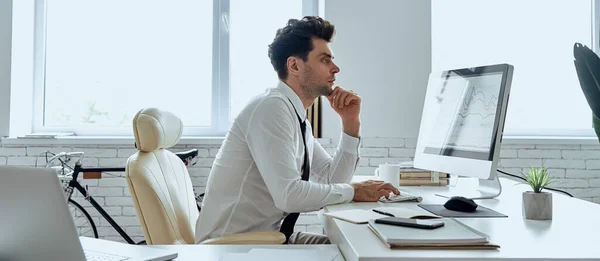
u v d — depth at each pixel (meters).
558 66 3.24
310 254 0.97
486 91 1.52
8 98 2.95
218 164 1.56
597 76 1.21
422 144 1.92
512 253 0.84
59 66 3.20
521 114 3.24
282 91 1.62
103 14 3.21
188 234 1.60
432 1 3.22
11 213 0.77
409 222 1.00
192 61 3.22
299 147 1.56
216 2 3.21
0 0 2.94
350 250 0.89
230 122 3.20
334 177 1.85
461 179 2.19
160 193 1.51
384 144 2.98
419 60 3.00
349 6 2.98
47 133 3.12
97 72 3.21
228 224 1.51
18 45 3.03
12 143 2.92
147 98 3.21
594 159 3.04
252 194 1.52
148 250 0.98
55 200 0.75
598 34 3.19
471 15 3.24
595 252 0.85
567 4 3.24
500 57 3.23
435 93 1.89
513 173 3.04
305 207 1.38
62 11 3.20
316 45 1.60
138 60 3.21
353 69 2.98
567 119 3.23
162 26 3.21
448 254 0.83
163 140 1.63
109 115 3.21
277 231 1.43
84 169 2.74
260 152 1.42
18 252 0.78
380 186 1.51
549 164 3.04
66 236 0.76
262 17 3.23
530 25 3.24
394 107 2.99
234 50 3.22
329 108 2.97
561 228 1.07
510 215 1.25
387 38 2.99
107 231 2.97
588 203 1.49
